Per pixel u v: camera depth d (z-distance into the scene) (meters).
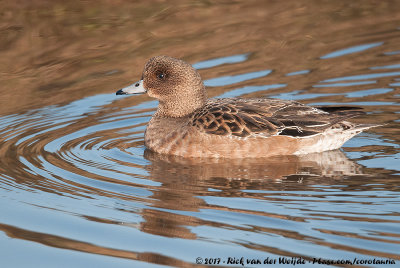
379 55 17.77
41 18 19.69
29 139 13.55
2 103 15.45
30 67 17.17
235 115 12.66
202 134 12.59
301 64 17.45
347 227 9.53
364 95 15.50
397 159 12.35
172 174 11.79
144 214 10.17
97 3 20.92
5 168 12.01
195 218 9.98
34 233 9.73
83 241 9.49
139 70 16.83
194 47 18.23
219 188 11.09
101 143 13.46
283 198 10.59
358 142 13.38
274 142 12.58
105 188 11.16
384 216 9.84
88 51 17.95
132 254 9.12
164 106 13.42
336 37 19.06
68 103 15.48
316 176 11.58
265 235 9.39
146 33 19.03
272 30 19.53
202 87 13.49
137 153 12.96
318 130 12.64
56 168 12.05
